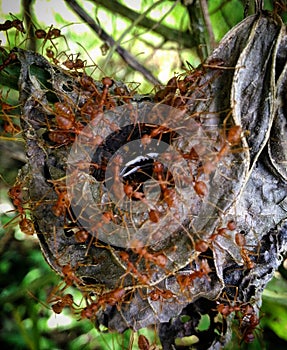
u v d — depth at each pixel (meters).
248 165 0.15
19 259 0.23
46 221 0.15
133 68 0.21
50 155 0.15
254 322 0.16
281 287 0.20
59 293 0.16
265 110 0.15
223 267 0.16
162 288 0.15
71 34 0.22
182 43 0.22
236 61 0.15
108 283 0.15
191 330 0.16
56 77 0.16
